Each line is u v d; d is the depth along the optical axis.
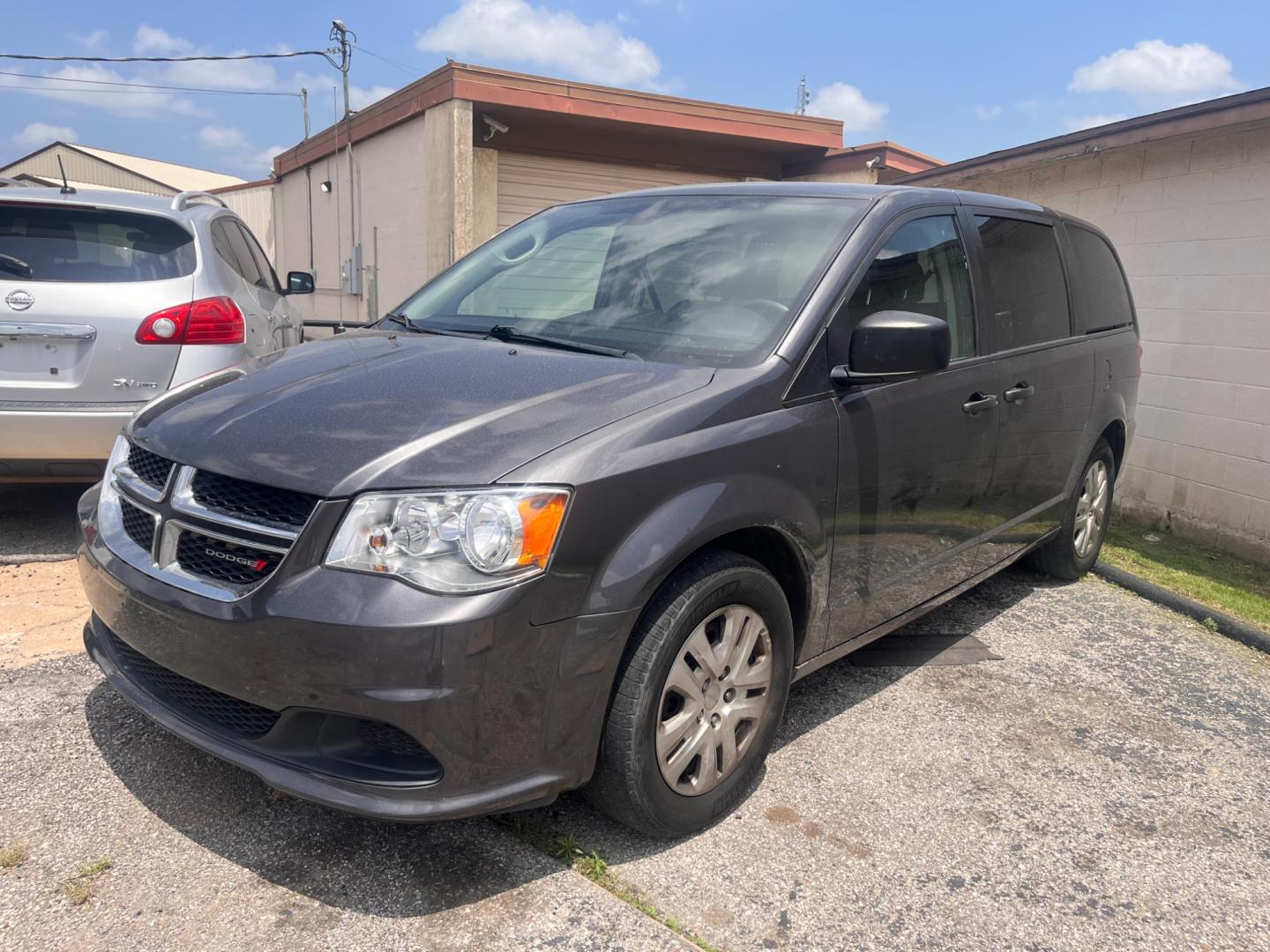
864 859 2.61
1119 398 4.88
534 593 2.13
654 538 2.31
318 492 2.14
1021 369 3.88
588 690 2.26
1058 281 4.40
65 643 3.55
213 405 2.66
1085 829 2.83
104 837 2.47
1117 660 4.12
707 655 2.57
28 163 29.39
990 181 7.72
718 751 2.67
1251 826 2.90
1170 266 6.32
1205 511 6.20
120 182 28.66
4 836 2.44
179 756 2.85
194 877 2.34
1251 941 2.39
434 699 2.05
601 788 2.44
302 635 2.08
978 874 2.58
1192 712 3.66
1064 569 5.02
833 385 2.88
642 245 3.44
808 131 12.77
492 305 3.46
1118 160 6.64
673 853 2.57
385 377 2.68
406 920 2.23
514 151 11.91
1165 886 2.59
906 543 3.29
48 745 2.87
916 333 2.73
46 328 4.16
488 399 2.47
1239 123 5.52
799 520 2.73
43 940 2.11
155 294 4.38
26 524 4.95
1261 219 5.73
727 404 2.57
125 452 2.79
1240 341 5.90
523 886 2.38
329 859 2.44
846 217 3.24
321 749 2.20
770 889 2.45
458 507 2.11
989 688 3.75
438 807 2.13
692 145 13.09
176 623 2.27
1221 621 4.58
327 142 14.94
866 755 3.17
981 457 3.64
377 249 13.66
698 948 2.21
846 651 3.19
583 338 3.05
